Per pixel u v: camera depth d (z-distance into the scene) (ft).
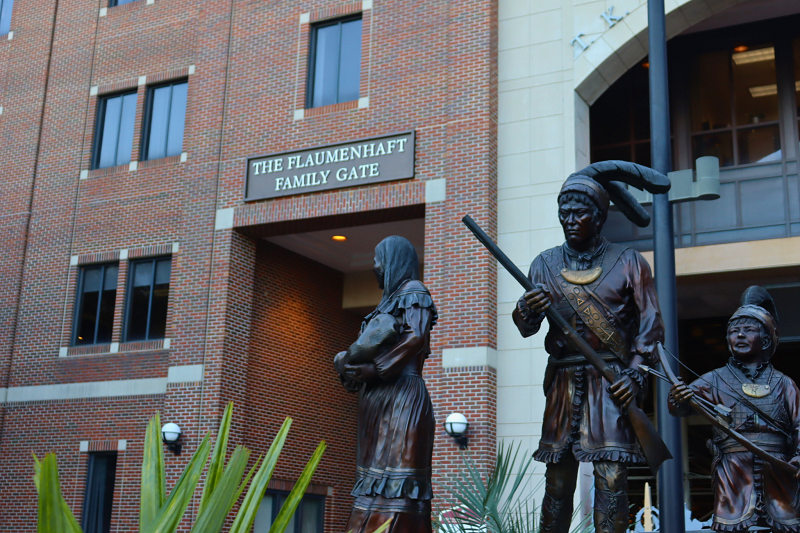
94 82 76.48
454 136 58.85
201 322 63.98
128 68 75.10
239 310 64.85
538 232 56.85
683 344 75.20
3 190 77.66
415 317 16.33
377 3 64.18
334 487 73.36
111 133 75.25
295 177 63.41
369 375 16.07
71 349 71.00
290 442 68.90
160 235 69.67
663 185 15.80
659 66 31.91
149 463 9.91
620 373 14.57
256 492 8.75
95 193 73.67
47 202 75.61
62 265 73.46
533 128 58.85
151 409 66.44
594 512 14.38
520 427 53.98
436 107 60.18
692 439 71.31
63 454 68.95
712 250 59.16
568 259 15.74
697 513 70.03
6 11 83.15
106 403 68.39
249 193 64.90
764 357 17.93
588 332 14.97
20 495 69.56
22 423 71.41
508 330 55.93
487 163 57.57
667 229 30.53
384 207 60.03
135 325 69.56
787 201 59.36
